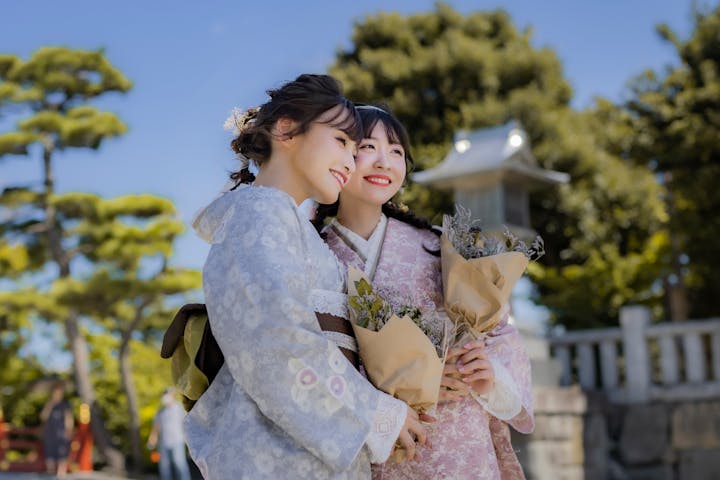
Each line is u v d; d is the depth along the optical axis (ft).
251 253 6.41
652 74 45.65
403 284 8.39
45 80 50.67
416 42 56.80
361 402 6.39
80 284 46.85
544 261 54.19
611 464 29.12
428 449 7.98
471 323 7.82
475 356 7.73
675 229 43.80
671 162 43.24
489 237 8.50
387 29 56.70
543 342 28.63
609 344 31.07
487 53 54.70
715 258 44.39
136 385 54.24
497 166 26.25
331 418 6.24
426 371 6.73
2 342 53.47
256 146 7.22
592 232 51.96
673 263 45.52
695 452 28.68
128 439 53.01
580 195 51.72
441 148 50.75
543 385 27.55
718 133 42.04
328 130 7.06
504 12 59.98
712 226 43.14
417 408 6.81
